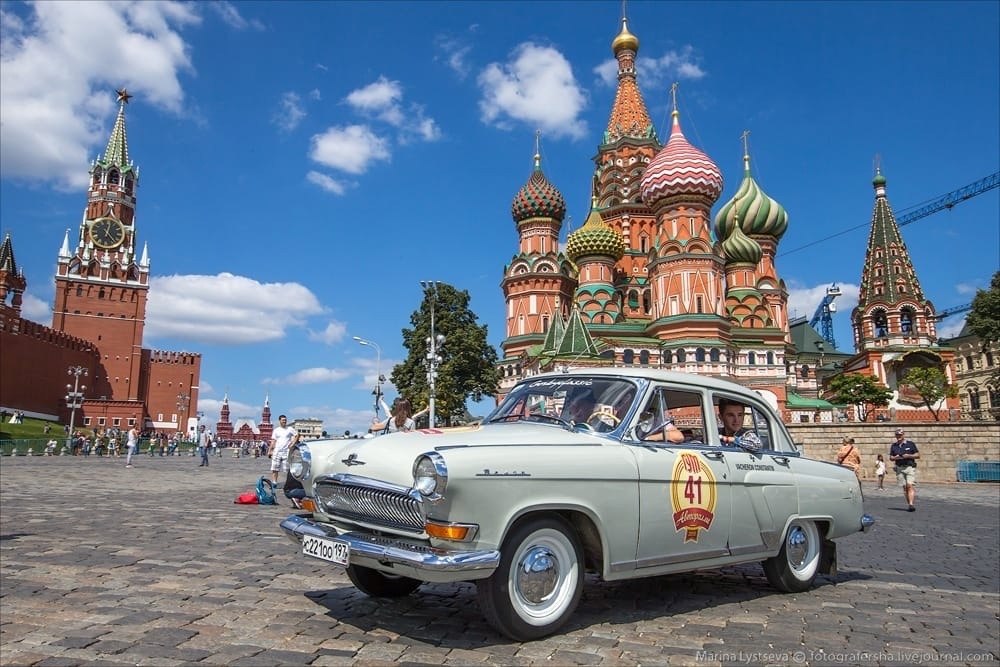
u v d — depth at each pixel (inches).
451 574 168.4
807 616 229.8
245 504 568.1
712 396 259.9
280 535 385.7
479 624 203.3
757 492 254.5
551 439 207.6
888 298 2989.7
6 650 174.9
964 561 373.7
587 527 206.2
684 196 2183.8
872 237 3134.8
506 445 191.6
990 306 1875.0
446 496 172.7
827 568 289.4
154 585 252.1
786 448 288.4
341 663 166.7
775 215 2746.1
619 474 207.2
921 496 944.3
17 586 249.1
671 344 2041.1
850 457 864.3
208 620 204.4
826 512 283.6
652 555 215.2
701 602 244.2
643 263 2475.4
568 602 194.5
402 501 185.8
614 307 2220.7
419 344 2158.0
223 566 290.0
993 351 3415.4
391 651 176.7
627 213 2539.4
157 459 1940.2
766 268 2760.8
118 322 4101.9
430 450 178.9
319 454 224.8
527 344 2265.0
